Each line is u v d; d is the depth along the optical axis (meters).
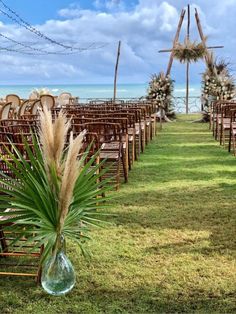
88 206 2.72
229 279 3.14
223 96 13.27
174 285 3.08
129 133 7.13
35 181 2.52
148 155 7.95
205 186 5.67
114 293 2.98
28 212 2.57
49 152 2.47
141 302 2.87
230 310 2.78
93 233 4.00
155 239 3.87
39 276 3.07
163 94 14.16
